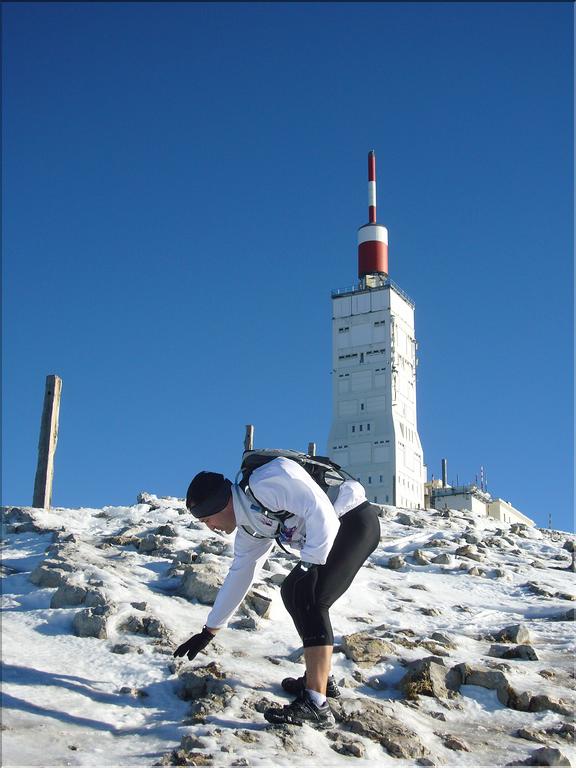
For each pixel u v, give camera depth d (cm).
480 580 920
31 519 1037
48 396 1210
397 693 524
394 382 11781
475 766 423
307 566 442
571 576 991
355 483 462
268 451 450
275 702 465
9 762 375
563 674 583
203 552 875
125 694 475
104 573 704
